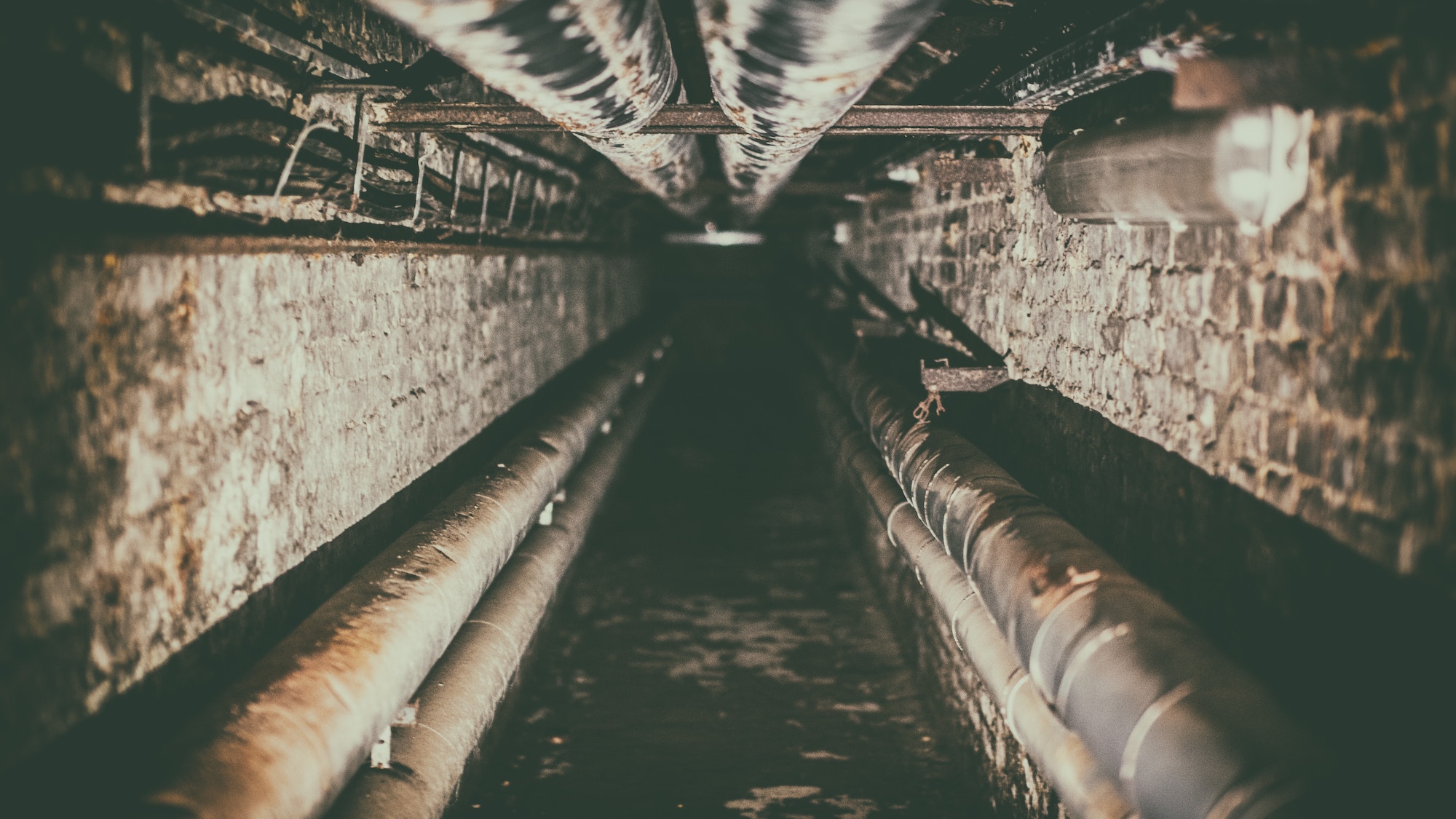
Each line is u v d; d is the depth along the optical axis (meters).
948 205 5.78
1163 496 2.75
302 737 1.89
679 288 18.70
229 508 2.46
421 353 4.14
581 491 6.16
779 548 8.31
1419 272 1.66
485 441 5.30
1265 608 2.18
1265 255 2.19
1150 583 2.84
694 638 6.28
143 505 2.06
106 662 1.94
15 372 1.66
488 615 3.96
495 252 5.35
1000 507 2.68
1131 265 3.02
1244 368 2.29
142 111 2.01
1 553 1.63
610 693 5.44
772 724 5.09
